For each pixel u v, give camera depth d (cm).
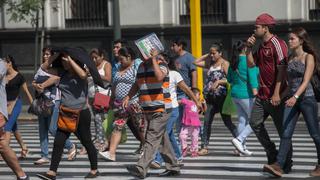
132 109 2191
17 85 2283
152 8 4844
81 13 5056
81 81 1911
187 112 2378
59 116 1902
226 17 4778
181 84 2167
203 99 2497
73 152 2377
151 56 1850
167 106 1892
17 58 5162
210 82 2441
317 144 1897
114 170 2117
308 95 1866
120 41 2433
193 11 3722
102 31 4975
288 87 1883
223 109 2425
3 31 5162
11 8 4634
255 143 2728
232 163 2222
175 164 1988
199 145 2648
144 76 1870
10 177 2067
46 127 2316
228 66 2427
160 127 1869
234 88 2350
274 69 1894
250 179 1920
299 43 1852
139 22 4875
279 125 1931
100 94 2470
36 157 2522
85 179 1970
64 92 1903
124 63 2198
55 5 5062
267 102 1906
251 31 4712
